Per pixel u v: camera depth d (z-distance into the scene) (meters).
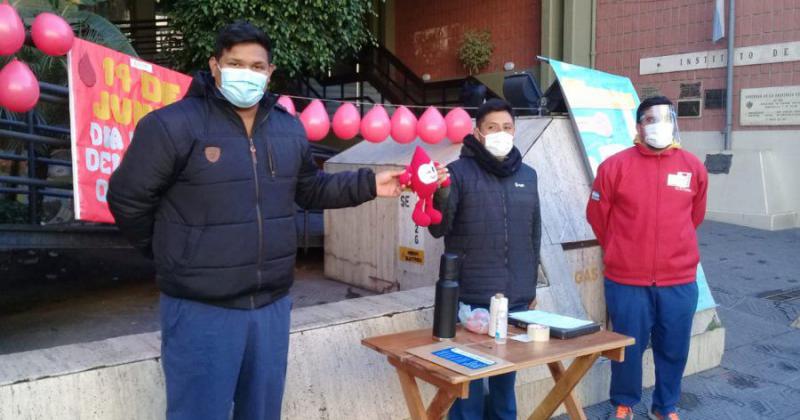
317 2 8.74
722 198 9.51
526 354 2.37
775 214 8.91
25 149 6.00
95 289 5.71
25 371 2.35
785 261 7.12
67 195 5.57
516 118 4.56
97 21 5.89
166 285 2.03
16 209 6.47
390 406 3.19
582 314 3.84
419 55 15.45
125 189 1.97
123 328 4.54
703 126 10.10
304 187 2.35
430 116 3.96
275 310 2.17
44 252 6.88
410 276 4.66
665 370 3.54
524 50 13.06
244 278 2.03
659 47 10.59
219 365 2.03
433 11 14.95
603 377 3.92
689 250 3.43
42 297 5.42
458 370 2.18
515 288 2.98
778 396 4.00
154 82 4.25
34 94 3.10
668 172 3.39
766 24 9.29
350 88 15.70
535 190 3.10
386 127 3.87
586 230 4.06
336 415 3.00
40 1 5.53
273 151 2.09
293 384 2.88
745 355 4.66
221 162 1.99
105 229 5.34
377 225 4.98
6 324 4.63
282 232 2.12
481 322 2.67
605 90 4.67
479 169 2.98
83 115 3.67
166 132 1.94
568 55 11.86
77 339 4.29
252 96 1.98
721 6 9.58
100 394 2.43
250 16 8.48
